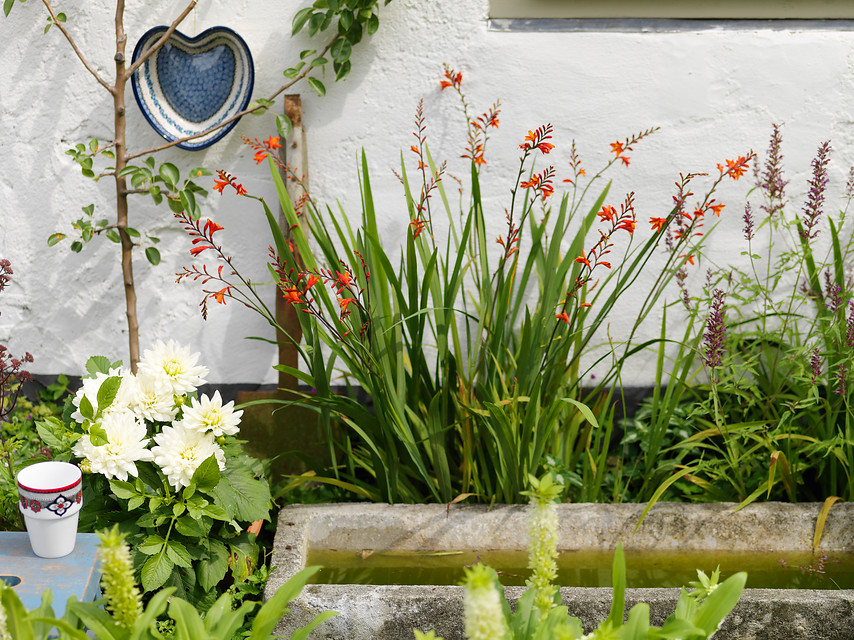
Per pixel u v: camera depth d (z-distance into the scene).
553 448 2.84
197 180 3.10
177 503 2.18
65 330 3.26
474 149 2.84
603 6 2.95
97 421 2.21
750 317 3.11
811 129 2.99
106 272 3.20
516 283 3.09
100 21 3.03
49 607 1.60
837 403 2.67
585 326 3.12
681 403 3.09
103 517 2.23
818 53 2.94
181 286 3.18
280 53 3.01
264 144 2.72
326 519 2.65
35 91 3.10
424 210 3.10
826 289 2.88
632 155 3.03
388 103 3.03
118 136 2.93
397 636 2.23
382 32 2.99
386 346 2.62
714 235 3.08
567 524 2.63
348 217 3.11
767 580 2.50
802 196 3.04
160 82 3.05
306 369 3.15
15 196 3.18
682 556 2.62
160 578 2.11
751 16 2.96
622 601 1.57
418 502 2.81
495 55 2.98
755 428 2.67
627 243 3.07
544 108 3.01
